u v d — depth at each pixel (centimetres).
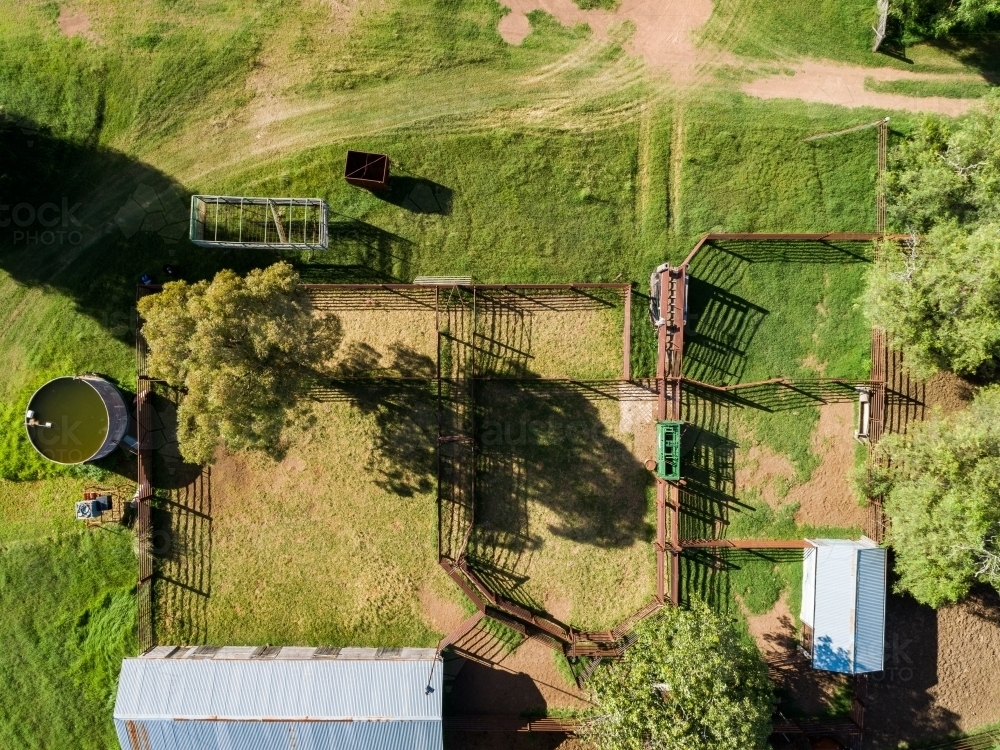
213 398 2072
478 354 2694
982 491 2195
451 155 2697
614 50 2694
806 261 2681
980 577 2350
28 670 2628
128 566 2669
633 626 2689
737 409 2691
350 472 2694
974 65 2689
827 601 2570
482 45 2697
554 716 2692
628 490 2705
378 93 2698
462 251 2691
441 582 2691
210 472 2681
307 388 2594
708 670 2148
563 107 2694
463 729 2656
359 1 2689
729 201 2686
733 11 2695
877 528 2672
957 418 2402
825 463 2694
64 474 2655
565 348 2697
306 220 2664
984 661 2691
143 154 2686
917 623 2688
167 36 2689
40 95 2677
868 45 2692
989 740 2686
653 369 2695
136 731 2431
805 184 2683
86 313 2664
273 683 2456
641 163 2689
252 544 2688
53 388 2545
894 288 2331
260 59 2695
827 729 2653
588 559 2706
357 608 2686
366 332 2688
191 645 2662
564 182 2688
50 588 2648
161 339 2152
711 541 2650
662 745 2159
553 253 2688
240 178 2698
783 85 2695
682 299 2605
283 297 2258
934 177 2322
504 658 2697
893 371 2666
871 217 2672
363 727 2431
